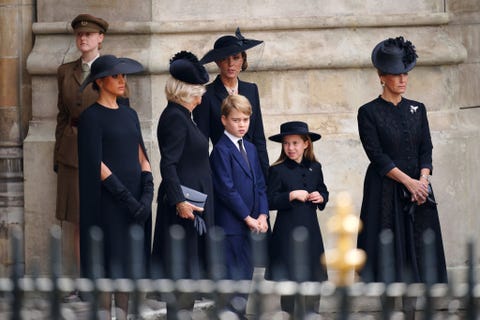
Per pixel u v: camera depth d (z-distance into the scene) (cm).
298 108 4556
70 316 2633
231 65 3981
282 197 3872
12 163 4647
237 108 3819
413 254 3891
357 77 4575
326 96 4569
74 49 4581
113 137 3688
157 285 2325
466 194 4591
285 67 4538
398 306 3225
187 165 3722
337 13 4591
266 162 4006
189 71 3725
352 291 2278
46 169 4559
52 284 2294
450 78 4628
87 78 3728
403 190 3909
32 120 4609
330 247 4494
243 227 3812
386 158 3912
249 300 3691
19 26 4650
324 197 3941
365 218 3934
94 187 3656
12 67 4653
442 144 4547
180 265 2339
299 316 2272
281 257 3853
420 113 3988
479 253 4547
